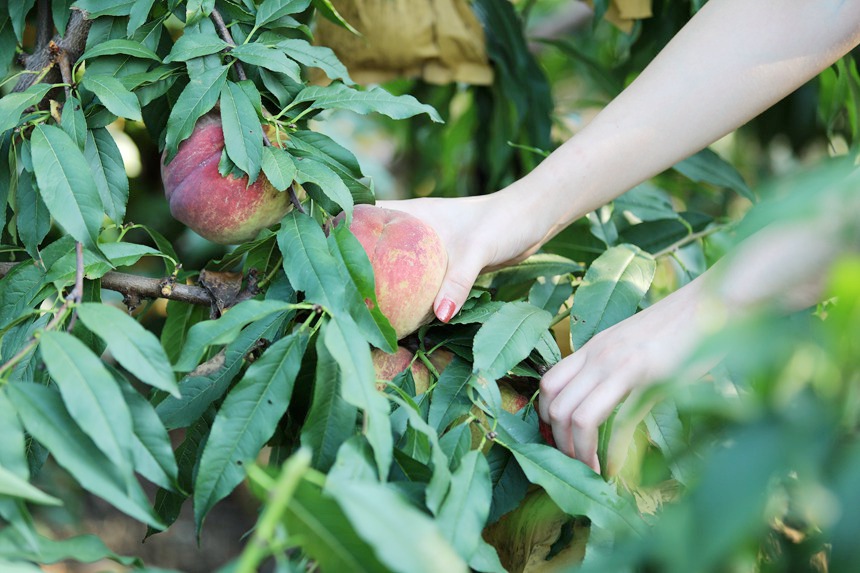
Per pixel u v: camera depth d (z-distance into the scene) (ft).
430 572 1.64
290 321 2.89
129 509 2.10
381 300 2.90
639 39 5.21
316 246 2.72
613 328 2.80
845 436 1.29
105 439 2.09
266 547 1.85
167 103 3.39
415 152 6.90
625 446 2.72
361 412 2.73
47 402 2.20
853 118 5.04
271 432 2.41
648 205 4.51
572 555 2.97
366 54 4.99
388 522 1.69
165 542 6.20
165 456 2.29
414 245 2.96
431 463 2.57
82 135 2.88
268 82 3.20
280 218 3.15
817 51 3.30
